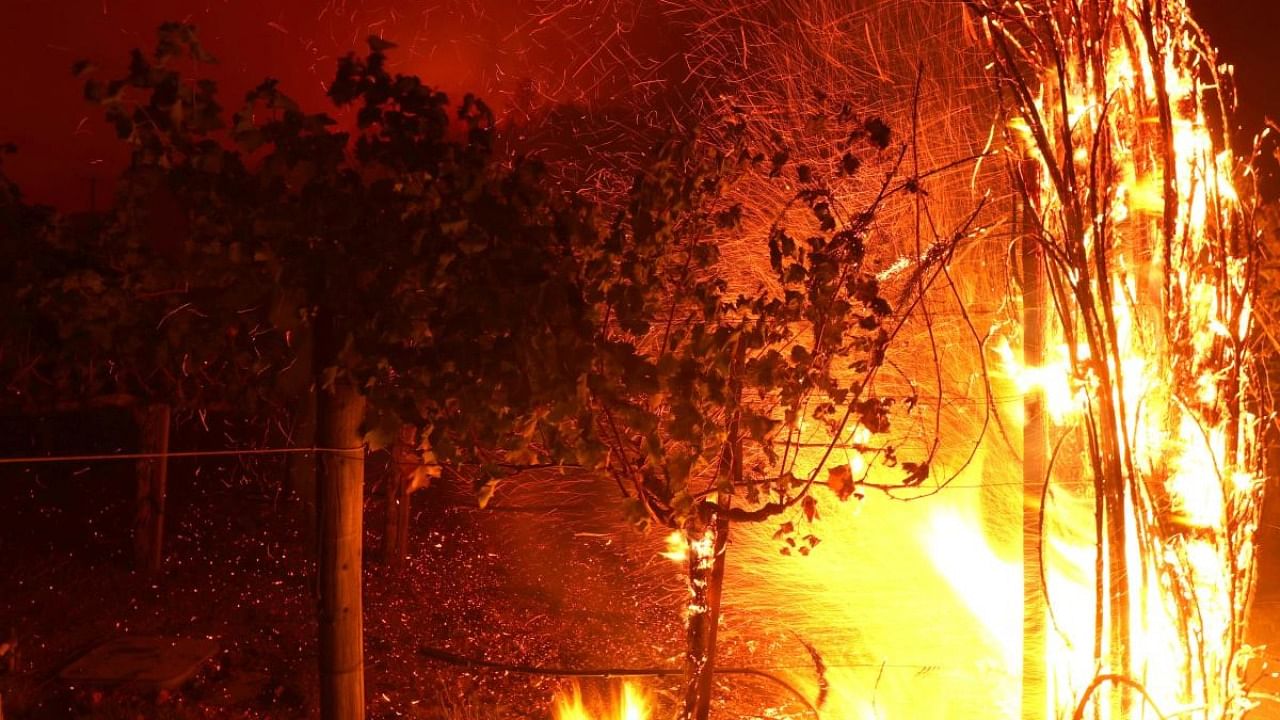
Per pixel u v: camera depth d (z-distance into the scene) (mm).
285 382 3572
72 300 3182
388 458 6949
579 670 5594
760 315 3666
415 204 3023
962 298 6594
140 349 3492
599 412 3711
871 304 3760
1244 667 3617
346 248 3076
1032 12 3609
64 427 8180
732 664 5793
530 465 3547
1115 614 3471
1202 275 3490
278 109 3232
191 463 8375
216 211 3082
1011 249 3830
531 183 3203
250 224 3076
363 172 3262
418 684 5277
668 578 7172
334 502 3525
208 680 5016
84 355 3604
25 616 5547
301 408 6332
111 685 4809
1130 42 3469
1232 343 3498
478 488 3373
